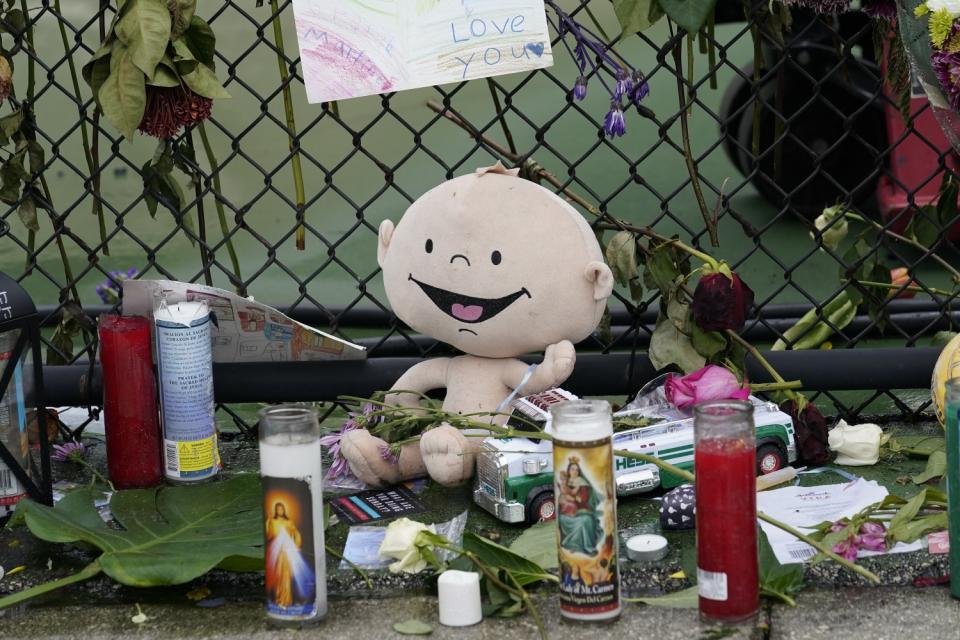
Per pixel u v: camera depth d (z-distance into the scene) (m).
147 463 2.43
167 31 2.38
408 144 6.49
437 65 2.51
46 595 2.04
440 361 2.52
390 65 2.51
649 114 2.57
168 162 2.63
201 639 1.87
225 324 2.55
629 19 2.43
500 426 2.28
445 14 2.49
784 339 2.82
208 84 2.46
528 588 1.99
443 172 6.06
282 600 1.88
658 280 2.52
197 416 2.41
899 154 4.22
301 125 6.84
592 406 1.82
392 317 2.81
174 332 2.37
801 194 5.13
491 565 1.96
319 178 6.10
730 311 2.38
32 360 2.30
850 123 2.64
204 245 2.72
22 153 2.68
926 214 2.74
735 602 1.81
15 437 2.30
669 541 2.14
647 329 2.67
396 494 2.41
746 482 1.79
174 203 2.70
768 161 5.09
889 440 2.53
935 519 1.99
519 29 2.49
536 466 2.18
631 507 2.30
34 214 2.72
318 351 2.63
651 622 1.85
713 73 2.59
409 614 1.93
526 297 2.29
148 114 2.48
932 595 1.92
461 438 2.28
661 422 2.36
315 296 4.49
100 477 2.49
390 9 2.49
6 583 2.08
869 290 2.82
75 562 2.16
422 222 2.35
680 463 2.30
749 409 1.80
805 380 2.68
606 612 1.84
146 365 2.41
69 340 2.81
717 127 6.58
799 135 5.02
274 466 1.83
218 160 6.32
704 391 2.31
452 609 1.87
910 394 3.11
